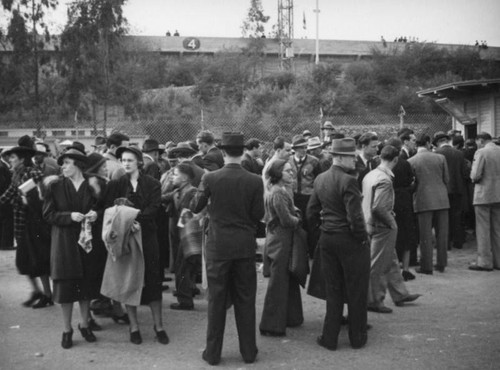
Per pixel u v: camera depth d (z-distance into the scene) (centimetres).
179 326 597
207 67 5106
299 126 2469
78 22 3119
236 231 496
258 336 566
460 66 5000
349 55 6475
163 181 770
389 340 545
